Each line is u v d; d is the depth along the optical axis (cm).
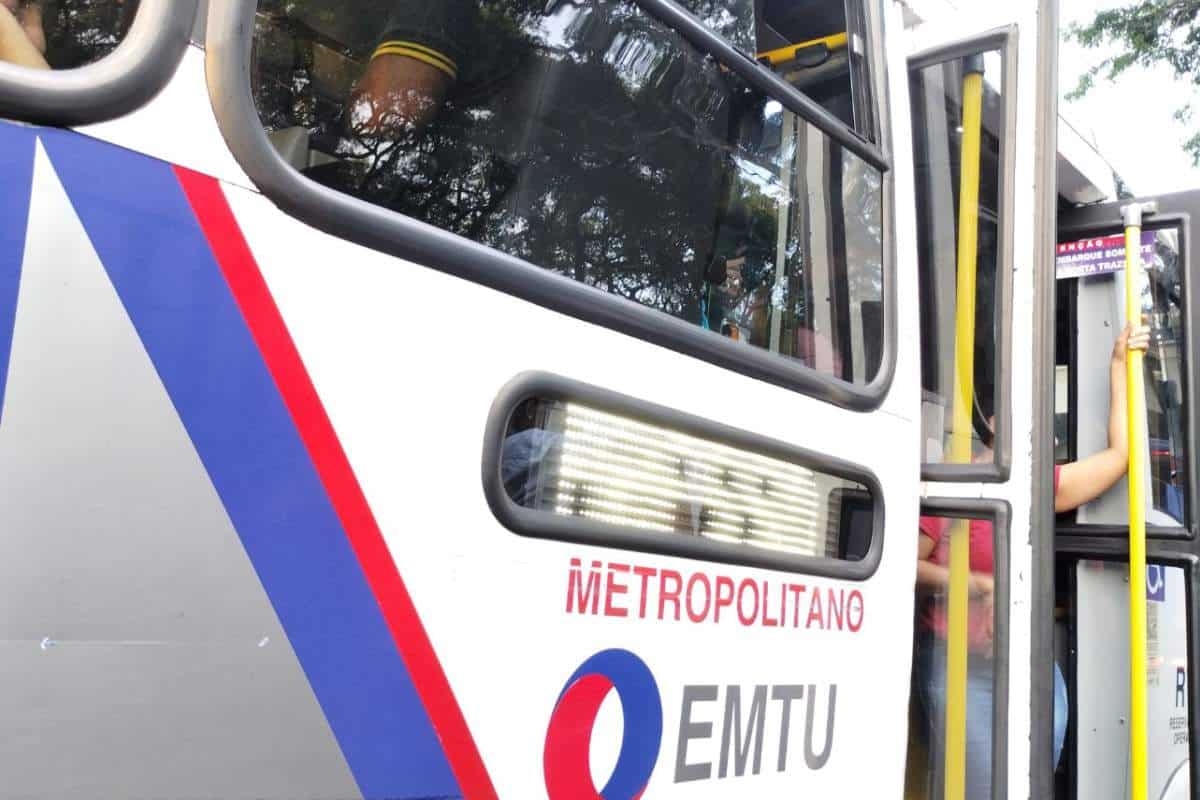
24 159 104
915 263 228
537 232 161
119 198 109
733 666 171
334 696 120
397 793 125
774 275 198
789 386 187
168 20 114
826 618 190
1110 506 330
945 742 227
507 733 137
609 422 156
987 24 248
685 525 166
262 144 120
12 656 98
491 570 137
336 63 139
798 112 202
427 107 151
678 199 183
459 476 134
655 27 180
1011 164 240
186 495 110
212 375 113
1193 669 332
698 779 164
